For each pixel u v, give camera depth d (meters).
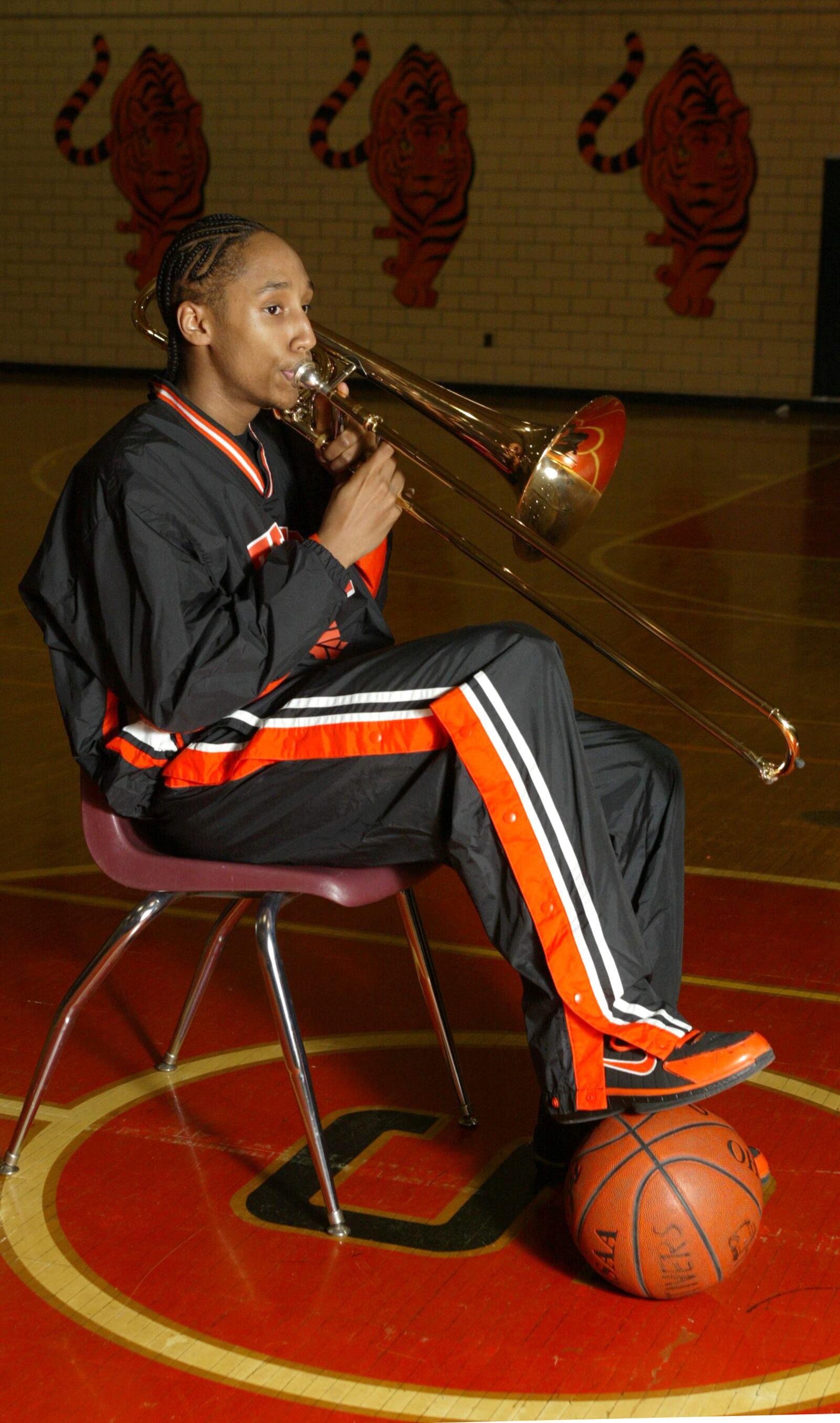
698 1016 2.99
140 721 2.27
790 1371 1.94
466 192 16.33
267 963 2.20
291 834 2.21
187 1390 1.91
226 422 2.35
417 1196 2.38
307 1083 2.23
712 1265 2.02
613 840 2.34
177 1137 2.56
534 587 7.67
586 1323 2.04
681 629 6.73
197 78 16.94
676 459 12.71
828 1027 2.96
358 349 2.38
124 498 2.14
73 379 17.75
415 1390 1.90
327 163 16.73
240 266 2.23
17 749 4.92
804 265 15.47
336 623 2.35
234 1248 2.23
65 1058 2.85
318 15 16.38
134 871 2.29
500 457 2.32
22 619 6.91
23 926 3.48
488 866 2.09
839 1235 2.26
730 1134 2.09
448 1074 2.71
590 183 15.94
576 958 2.05
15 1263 2.19
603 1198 2.04
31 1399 1.89
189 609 2.15
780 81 15.12
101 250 17.67
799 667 6.07
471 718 2.06
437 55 16.09
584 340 16.34
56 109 17.47
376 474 2.22
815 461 12.70
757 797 4.46
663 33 15.35
